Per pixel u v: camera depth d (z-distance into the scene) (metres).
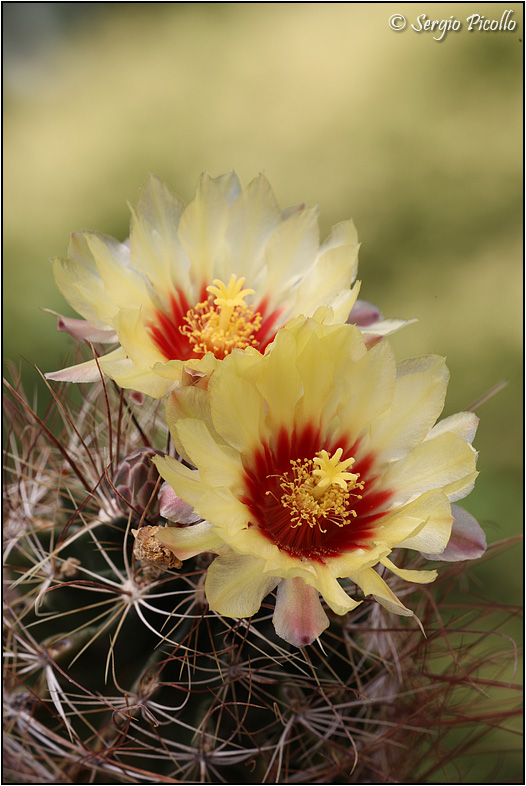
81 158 0.88
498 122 0.89
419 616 0.45
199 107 0.93
